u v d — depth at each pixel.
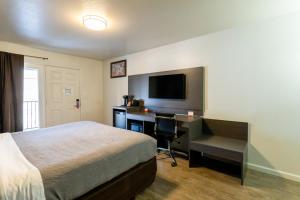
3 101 3.20
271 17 2.28
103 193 1.46
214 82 2.88
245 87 2.56
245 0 1.86
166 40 3.22
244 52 2.55
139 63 4.09
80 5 1.95
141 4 1.92
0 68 3.18
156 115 2.89
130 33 2.85
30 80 3.75
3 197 0.97
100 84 5.12
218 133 2.83
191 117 2.98
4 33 2.85
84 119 4.73
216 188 2.05
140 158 1.90
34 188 1.08
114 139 1.95
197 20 2.37
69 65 4.38
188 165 2.71
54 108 4.12
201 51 3.02
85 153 1.52
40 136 2.08
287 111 2.23
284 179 2.24
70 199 1.24
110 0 1.84
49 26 2.56
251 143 2.53
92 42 3.34
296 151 2.18
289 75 2.20
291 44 2.18
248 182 2.17
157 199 1.84
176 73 3.33
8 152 1.52
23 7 1.99
